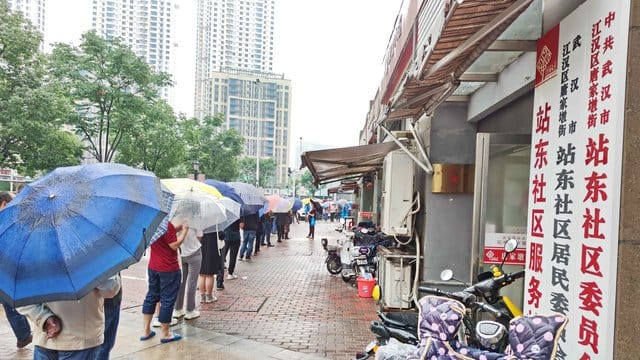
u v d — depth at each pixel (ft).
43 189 9.14
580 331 9.27
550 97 10.99
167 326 17.06
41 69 49.67
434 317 7.99
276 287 29.07
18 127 45.16
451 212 21.77
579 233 9.45
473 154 21.63
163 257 16.67
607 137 8.63
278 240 59.72
